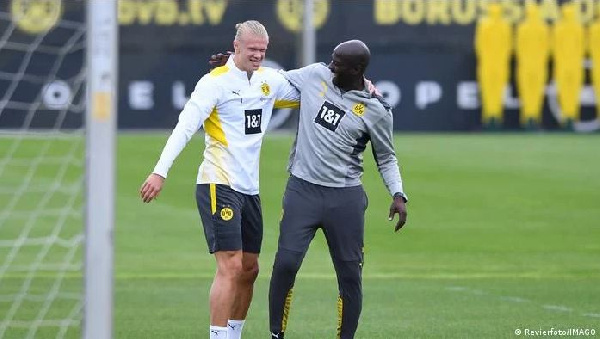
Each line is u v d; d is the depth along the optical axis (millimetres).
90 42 19453
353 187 26344
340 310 26891
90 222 19828
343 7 89625
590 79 92812
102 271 19922
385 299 36406
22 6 76875
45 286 38688
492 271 43969
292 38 88500
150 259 46469
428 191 66188
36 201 57281
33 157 67625
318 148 26047
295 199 26234
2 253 46250
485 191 66625
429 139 88188
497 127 92188
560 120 93125
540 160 78625
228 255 25797
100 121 19625
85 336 19984
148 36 88062
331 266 44281
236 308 27062
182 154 77562
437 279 41500
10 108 76812
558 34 92312
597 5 92375
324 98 26141
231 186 26000
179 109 88688
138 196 63219
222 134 26078
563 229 55500
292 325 31750
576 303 35750
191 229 54156
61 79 78125
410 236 53094
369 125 26094
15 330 30656
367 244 50844
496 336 30047
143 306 35062
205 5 88375
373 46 90688
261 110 26375
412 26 90875
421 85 91500
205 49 88500
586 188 68062
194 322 32188
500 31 91500
